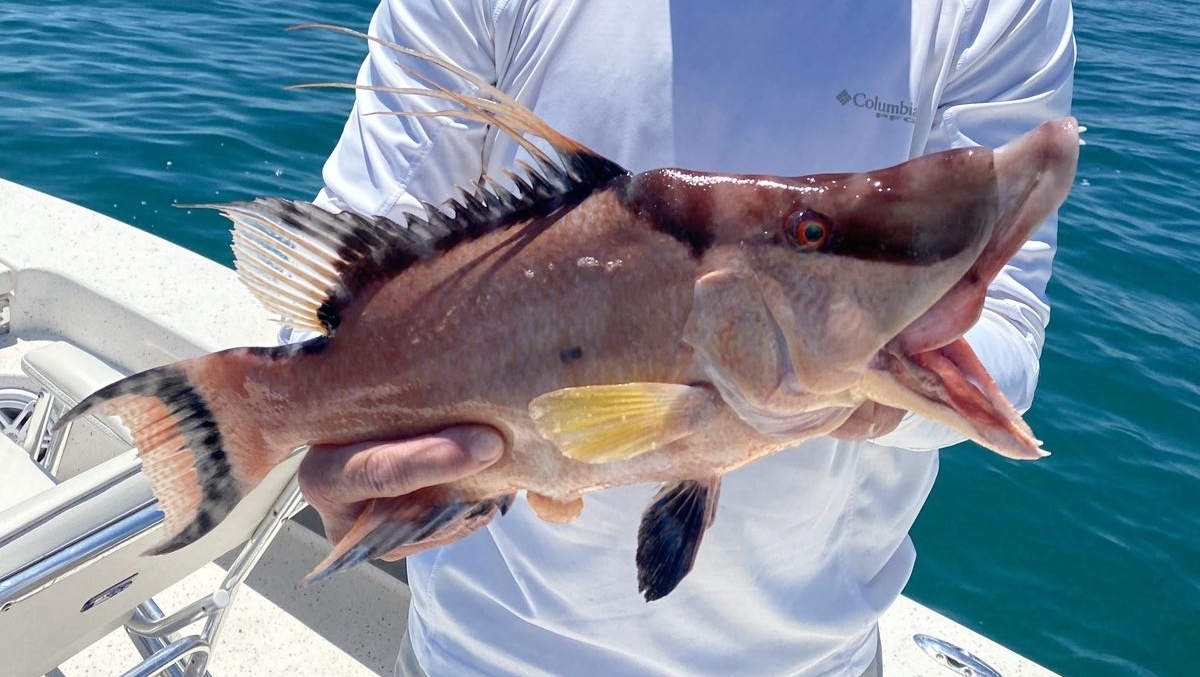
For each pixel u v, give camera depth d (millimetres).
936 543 1680
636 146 619
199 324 1293
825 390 469
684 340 468
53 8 3846
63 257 1419
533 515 661
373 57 691
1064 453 1912
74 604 758
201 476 535
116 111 2924
